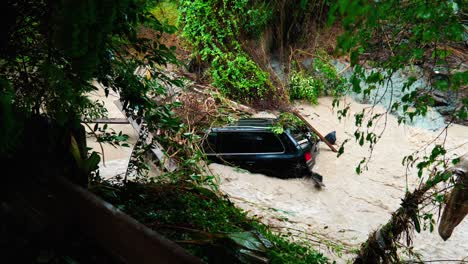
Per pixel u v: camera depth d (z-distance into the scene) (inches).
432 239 299.0
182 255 88.6
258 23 537.3
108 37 111.0
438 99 528.4
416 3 91.0
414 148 464.1
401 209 175.2
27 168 116.3
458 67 119.5
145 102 147.6
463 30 90.7
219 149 378.0
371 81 112.4
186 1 517.0
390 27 108.9
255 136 376.2
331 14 60.7
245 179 354.0
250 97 518.3
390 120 509.7
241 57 517.0
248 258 132.6
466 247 292.0
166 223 150.2
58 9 85.9
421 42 110.4
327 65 556.7
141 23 119.9
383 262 183.2
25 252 106.3
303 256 200.1
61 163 135.9
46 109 116.6
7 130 85.1
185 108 391.9
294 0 565.6
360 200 360.2
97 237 107.0
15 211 114.1
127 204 155.1
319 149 443.2
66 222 112.3
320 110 542.0
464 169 152.9
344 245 272.1
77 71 93.1
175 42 543.2
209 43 537.0
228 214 201.2
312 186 370.0
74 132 143.9
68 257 106.1
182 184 206.5
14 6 99.1
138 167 184.4
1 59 105.5
